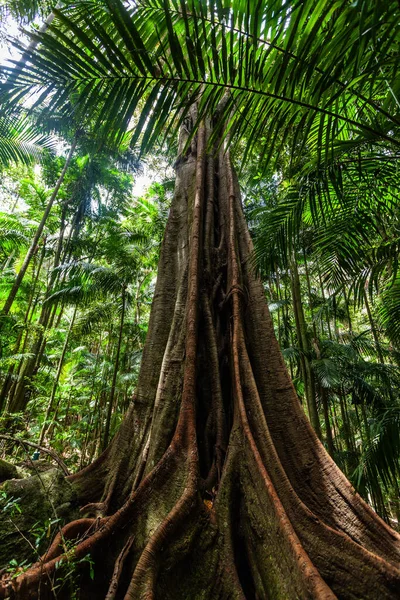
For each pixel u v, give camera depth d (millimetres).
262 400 3803
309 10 1684
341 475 3184
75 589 2141
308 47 1675
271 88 2043
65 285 9570
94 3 2137
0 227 10633
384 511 4875
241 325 4211
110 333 12328
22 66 2047
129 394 12500
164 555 2248
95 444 10922
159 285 5117
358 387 6094
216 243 5492
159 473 2910
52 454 4676
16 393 9781
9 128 6738
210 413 3684
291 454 3381
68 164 11023
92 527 2838
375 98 2547
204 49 1950
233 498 2814
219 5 1831
